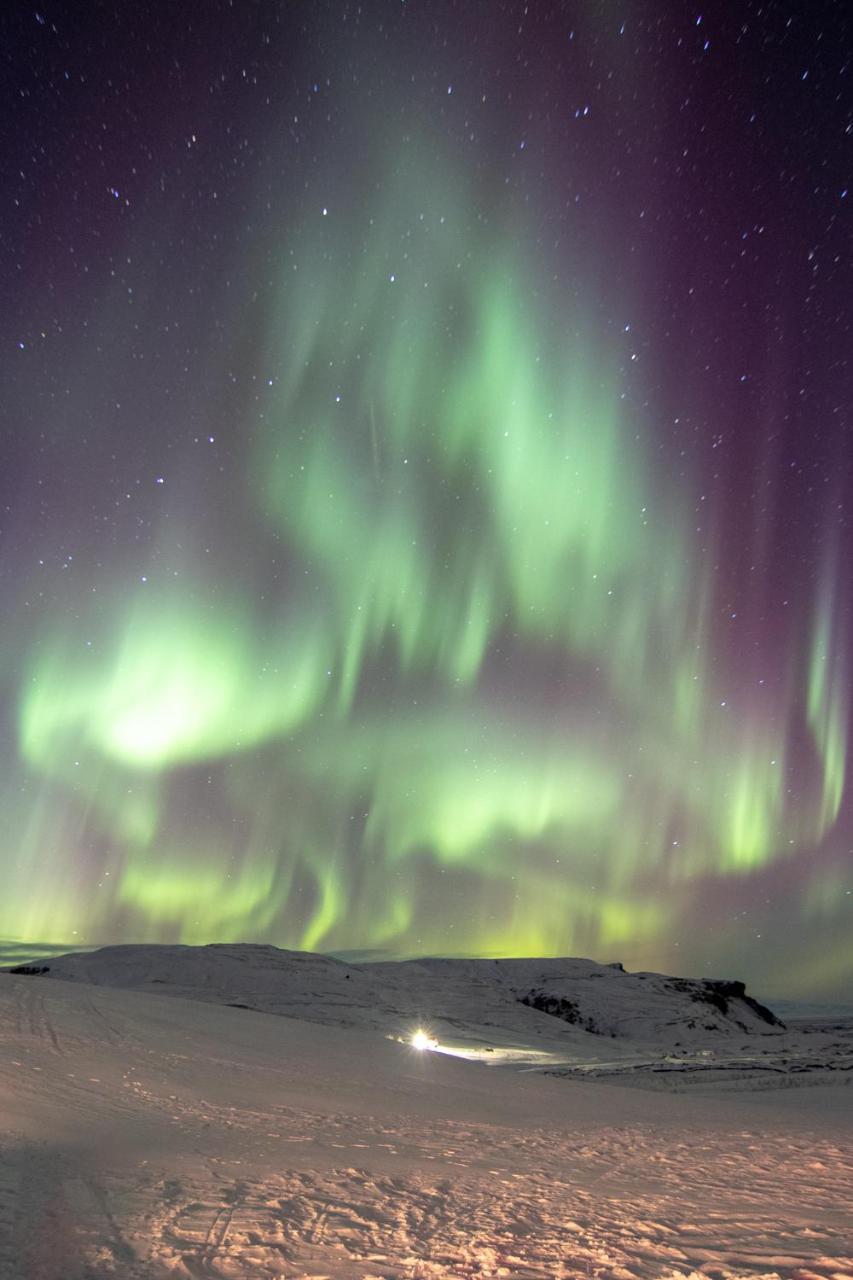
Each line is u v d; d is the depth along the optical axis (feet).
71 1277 15.34
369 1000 322.96
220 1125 39.70
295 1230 19.51
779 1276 16.10
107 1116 38.91
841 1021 399.03
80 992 110.01
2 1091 41.98
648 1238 19.54
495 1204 23.57
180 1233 18.84
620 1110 64.90
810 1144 42.19
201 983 332.80
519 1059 209.87
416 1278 15.70
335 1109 50.57
